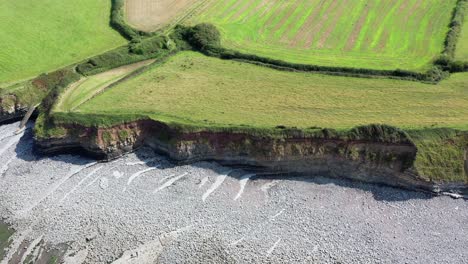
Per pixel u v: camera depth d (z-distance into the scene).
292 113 56.81
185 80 64.00
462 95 59.44
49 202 52.16
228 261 45.81
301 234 48.22
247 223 49.38
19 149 58.84
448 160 51.66
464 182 51.06
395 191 52.62
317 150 52.91
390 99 58.97
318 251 46.62
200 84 63.06
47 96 60.94
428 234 48.22
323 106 57.94
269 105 58.44
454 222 49.28
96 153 56.12
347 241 47.56
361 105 58.00
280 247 47.03
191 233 48.50
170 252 46.75
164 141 55.72
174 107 58.50
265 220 49.66
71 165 56.34
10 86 62.88
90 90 62.19
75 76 64.44
